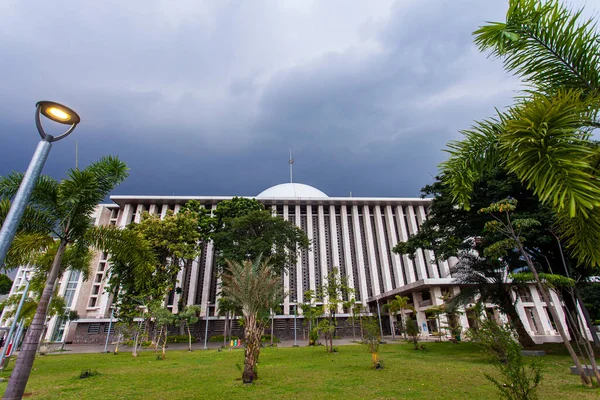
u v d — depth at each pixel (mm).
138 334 22297
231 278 12391
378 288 49438
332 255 52031
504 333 9023
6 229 4910
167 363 16328
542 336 29109
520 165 3564
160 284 26219
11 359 19375
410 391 8156
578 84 4500
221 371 12938
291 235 32156
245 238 30203
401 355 16875
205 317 41750
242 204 35594
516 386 5258
